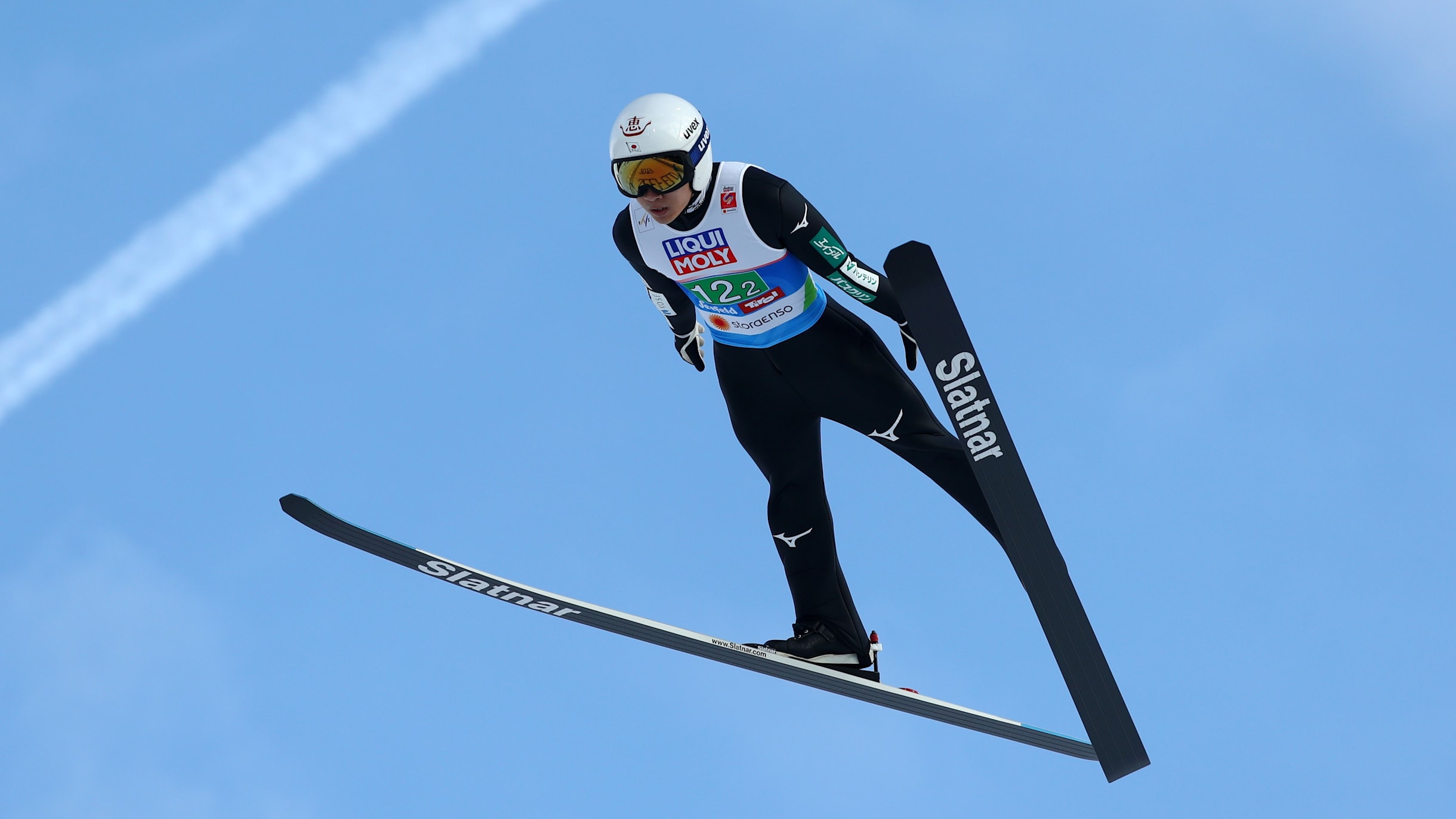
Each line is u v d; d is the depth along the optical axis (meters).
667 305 19.00
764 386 18.88
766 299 17.94
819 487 19.70
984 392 16.84
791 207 17.00
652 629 19.59
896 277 16.53
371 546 19.33
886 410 18.75
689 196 17.11
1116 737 17.84
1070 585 17.28
